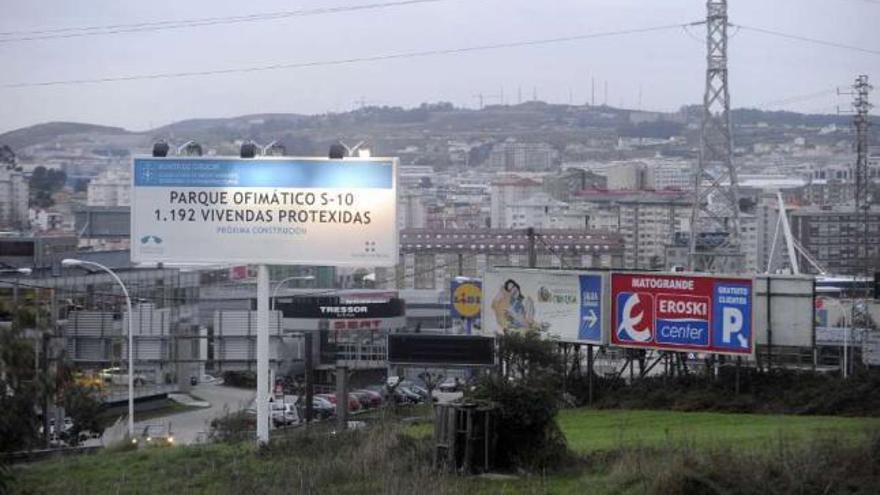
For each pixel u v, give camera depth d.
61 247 93.31
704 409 42.34
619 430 31.41
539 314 49.47
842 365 58.38
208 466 25.28
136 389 63.25
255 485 21.88
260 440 27.73
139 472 25.00
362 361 74.75
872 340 62.25
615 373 49.81
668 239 175.62
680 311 45.22
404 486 20.20
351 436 26.98
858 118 81.69
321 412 54.25
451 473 21.88
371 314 80.81
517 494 20.05
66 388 43.59
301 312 79.12
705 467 18.36
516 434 22.73
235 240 29.27
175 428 52.72
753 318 43.16
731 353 43.62
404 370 65.31
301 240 29.14
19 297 51.50
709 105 80.00
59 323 44.78
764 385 43.31
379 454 23.09
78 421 44.38
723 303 44.03
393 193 28.91
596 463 22.55
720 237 82.06
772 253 124.12
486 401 22.69
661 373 54.91
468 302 71.19
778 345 45.25
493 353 47.91
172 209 29.48
